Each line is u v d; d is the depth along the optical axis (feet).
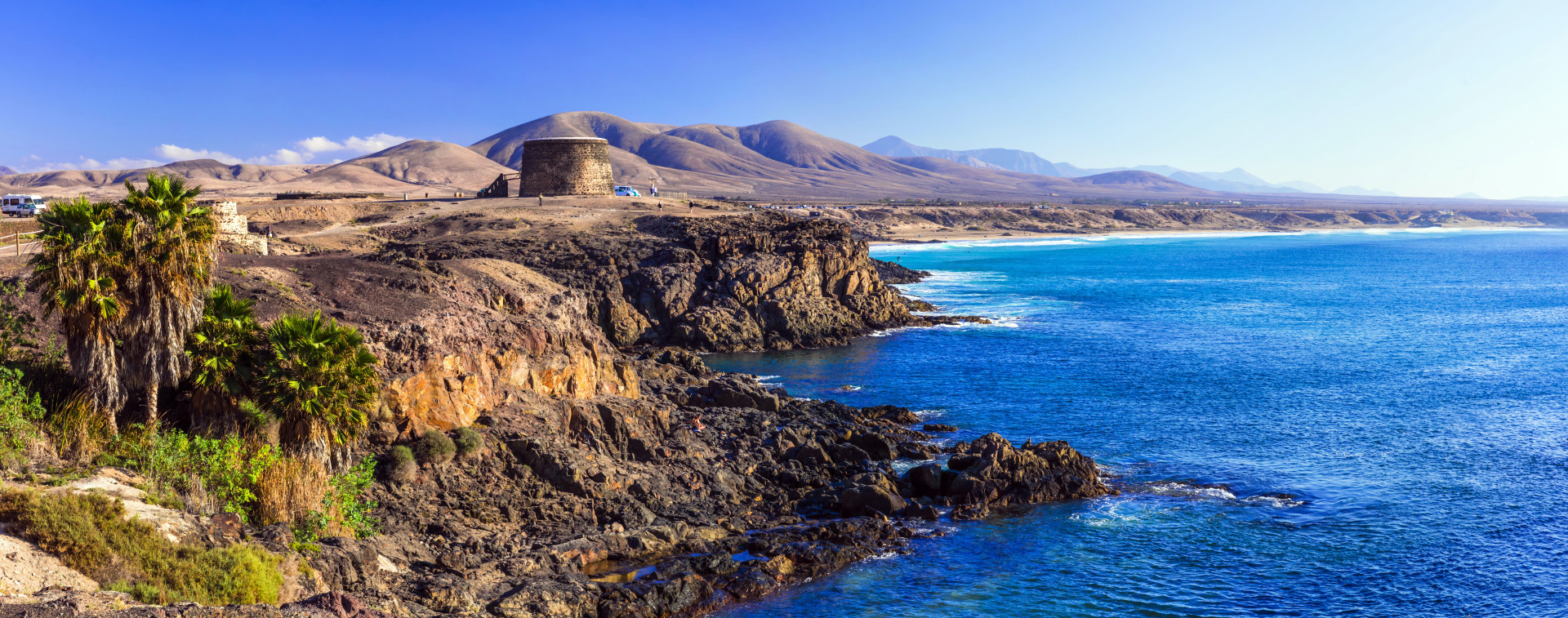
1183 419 195.72
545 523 122.11
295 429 101.65
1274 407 206.59
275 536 87.35
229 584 72.79
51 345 109.29
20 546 67.00
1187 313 372.99
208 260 103.50
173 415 106.01
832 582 115.03
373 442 123.34
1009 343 296.30
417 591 94.53
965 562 121.39
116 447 95.55
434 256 310.86
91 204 98.43
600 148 489.67
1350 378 239.30
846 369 256.52
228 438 97.40
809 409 193.67
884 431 181.68
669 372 221.05
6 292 125.49
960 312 376.07
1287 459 167.02
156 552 72.18
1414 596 112.88
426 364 133.08
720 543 123.75
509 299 173.17
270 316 132.36
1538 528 133.49
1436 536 130.52
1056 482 147.43
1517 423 191.52
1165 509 141.38
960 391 224.74
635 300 299.38
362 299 150.10
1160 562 121.90
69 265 93.20
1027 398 215.72
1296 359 266.98
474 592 98.12
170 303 98.94
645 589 105.60
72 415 95.14
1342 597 112.88
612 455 148.05
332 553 89.81
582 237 351.25
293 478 96.43
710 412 184.14
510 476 130.52
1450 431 185.68
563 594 100.73
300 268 162.71
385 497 116.78
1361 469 160.56
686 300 303.07
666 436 162.20
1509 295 455.63
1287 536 130.93
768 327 301.84
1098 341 299.38
